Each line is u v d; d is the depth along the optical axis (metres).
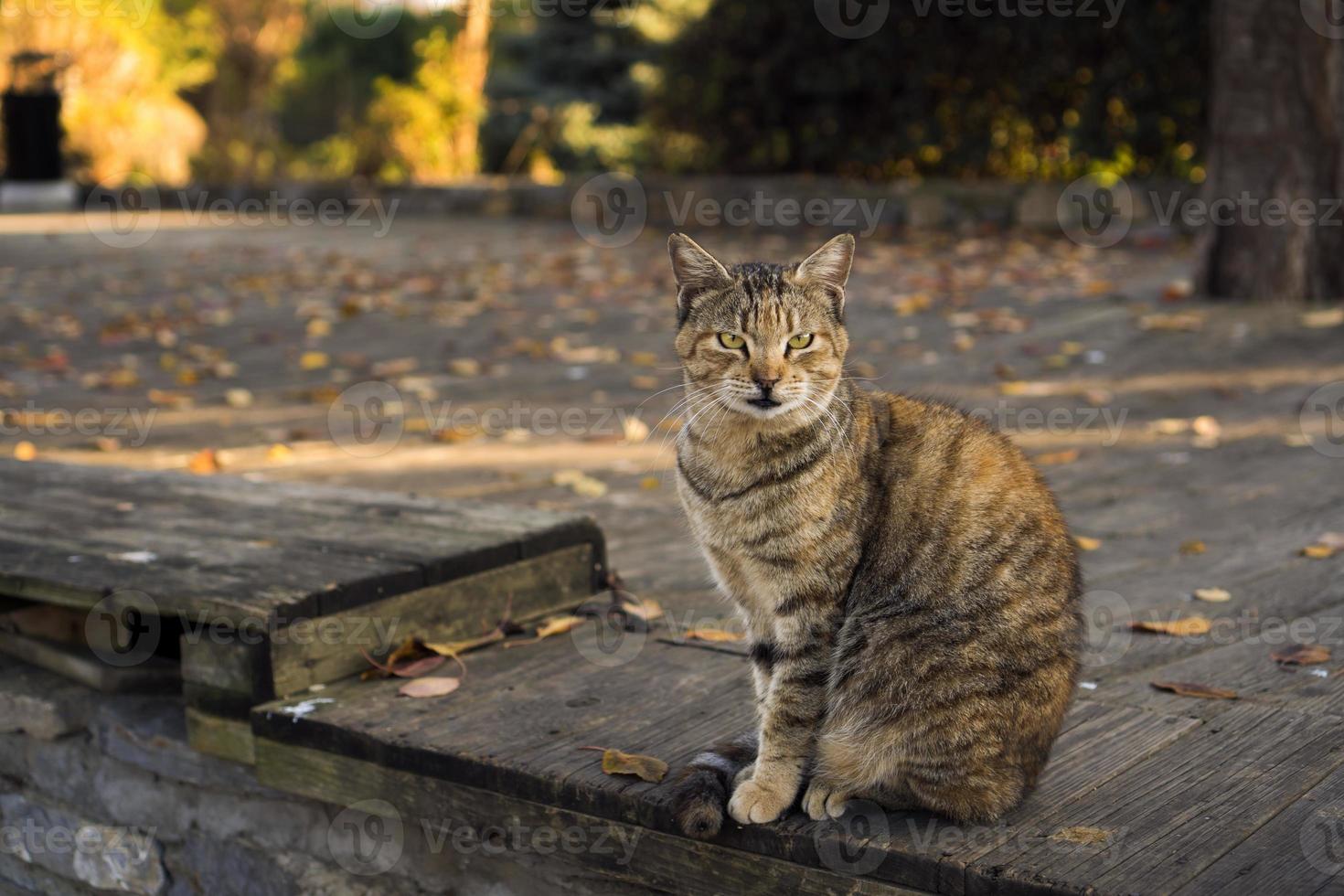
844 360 3.64
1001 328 9.69
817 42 15.71
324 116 29.03
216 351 9.62
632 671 3.84
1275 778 3.06
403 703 3.62
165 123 23.91
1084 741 3.30
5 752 4.46
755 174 16.75
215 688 3.73
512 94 24.16
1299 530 5.25
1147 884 2.58
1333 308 9.95
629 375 8.74
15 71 20.22
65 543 4.23
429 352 9.59
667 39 18.14
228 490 4.94
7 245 15.11
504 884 3.41
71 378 8.78
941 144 15.48
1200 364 8.48
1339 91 10.09
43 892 4.46
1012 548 3.01
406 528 4.36
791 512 3.06
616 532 5.43
